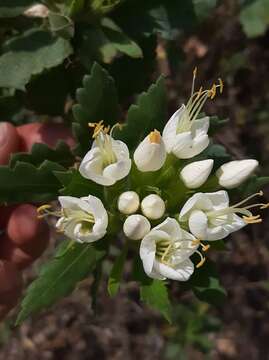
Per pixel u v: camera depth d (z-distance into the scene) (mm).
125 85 194
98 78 162
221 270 337
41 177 164
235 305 338
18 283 202
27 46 177
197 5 184
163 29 185
